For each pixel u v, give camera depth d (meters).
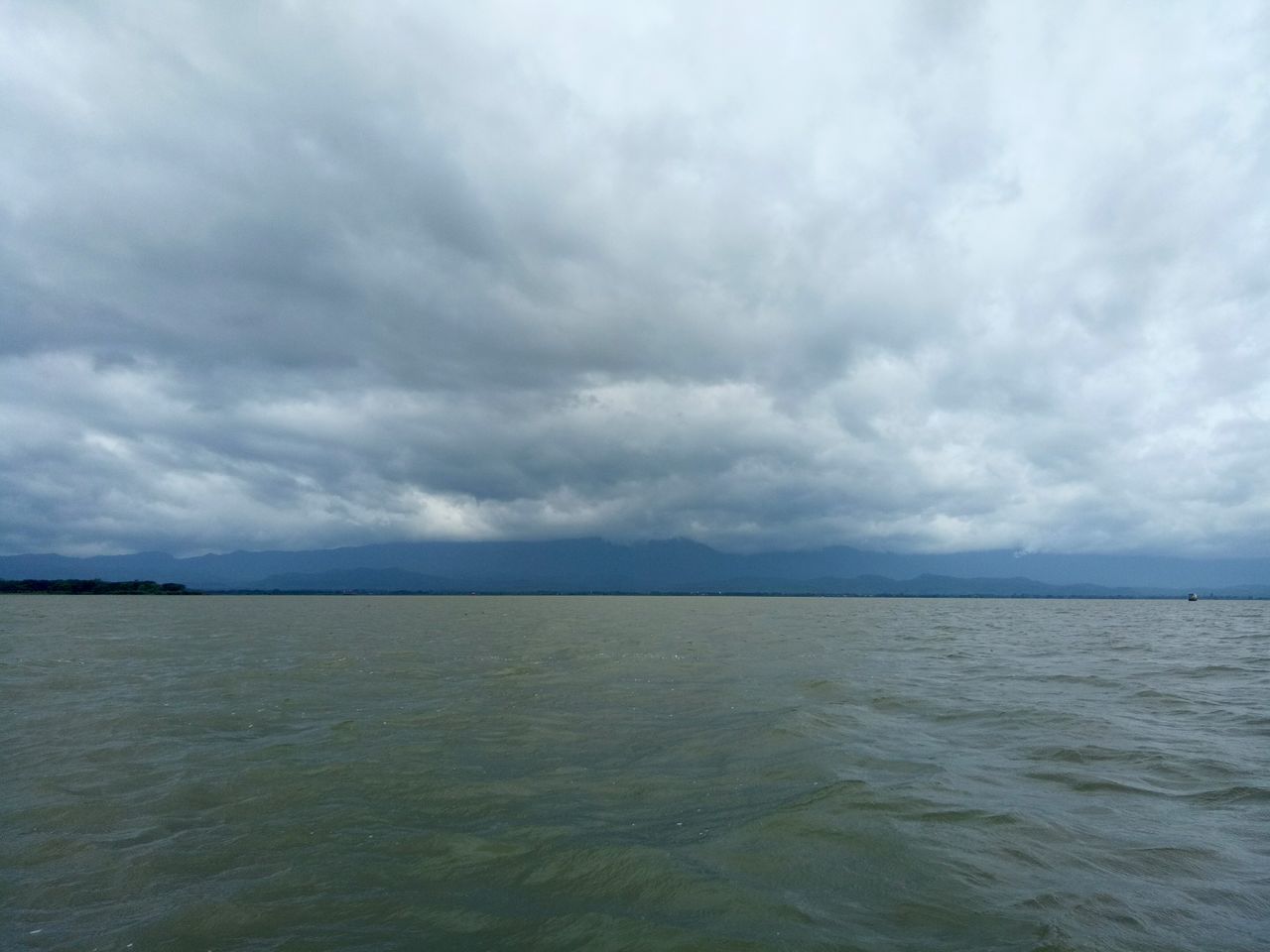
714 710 18.52
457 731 16.05
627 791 11.71
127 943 6.99
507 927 7.20
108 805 11.01
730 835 9.59
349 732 15.85
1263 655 33.88
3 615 65.69
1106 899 7.82
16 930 7.24
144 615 70.56
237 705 19.20
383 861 8.90
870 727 16.50
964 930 7.10
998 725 16.73
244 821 10.34
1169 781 12.20
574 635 46.78
